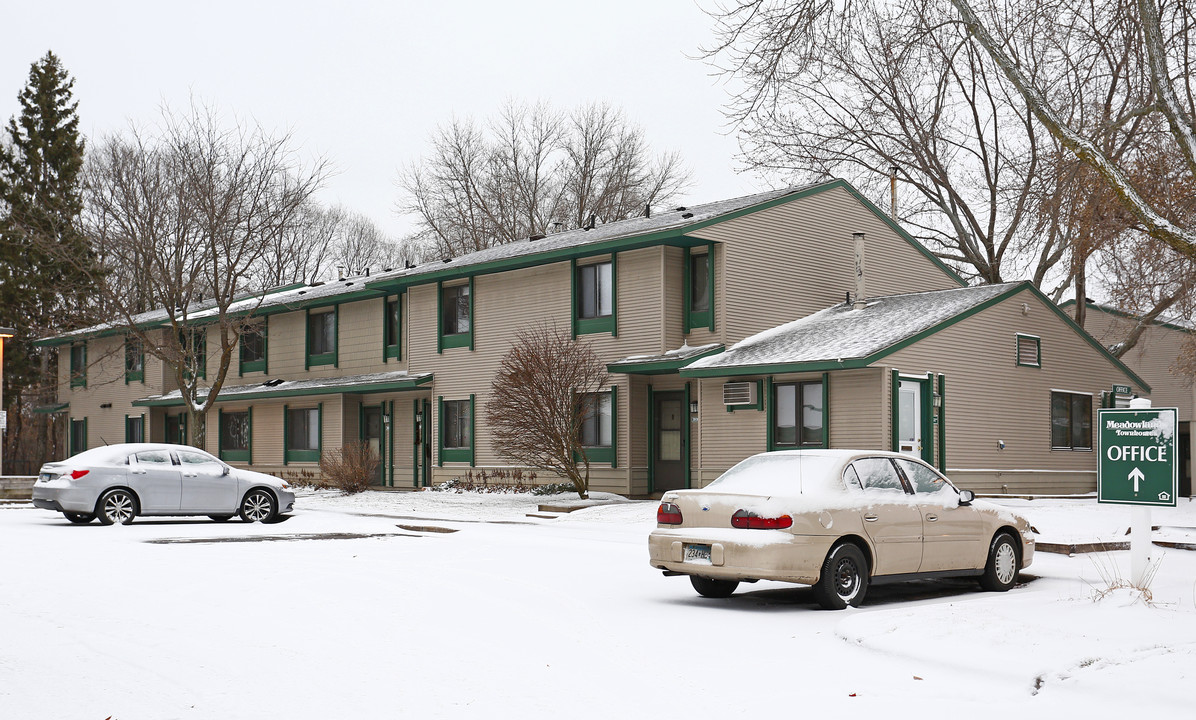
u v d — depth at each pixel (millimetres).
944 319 25203
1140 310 29000
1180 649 8469
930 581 14180
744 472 12227
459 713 6809
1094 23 13305
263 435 41062
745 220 27891
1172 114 11344
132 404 44812
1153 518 21984
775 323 28578
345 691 7379
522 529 21109
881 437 23469
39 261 55000
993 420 26641
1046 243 35250
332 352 39125
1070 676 7664
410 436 35719
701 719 6676
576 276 29750
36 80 58250
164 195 36406
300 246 54781
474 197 58750
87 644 8969
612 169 57375
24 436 61062
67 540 17797
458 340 33375
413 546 17297
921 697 7262
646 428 28375
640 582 13258
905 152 37875
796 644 9211
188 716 6707
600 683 7648
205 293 51000
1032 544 13656
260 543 17719
